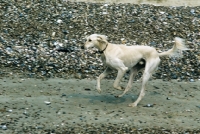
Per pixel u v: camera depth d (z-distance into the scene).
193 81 13.05
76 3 19.14
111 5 19.06
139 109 10.47
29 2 18.72
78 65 13.73
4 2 18.50
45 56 14.20
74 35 16.11
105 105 10.63
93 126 9.27
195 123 9.78
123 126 9.35
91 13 18.00
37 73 12.95
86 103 10.70
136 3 20.78
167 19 17.83
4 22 16.73
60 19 17.31
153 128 9.34
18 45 14.94
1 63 13.45
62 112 10.01
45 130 8.97
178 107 10.79
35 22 16.94
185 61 14.45
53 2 18.97
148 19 17.72
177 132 9.20
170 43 15.91
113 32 16.56
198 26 17.41
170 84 12.66
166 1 21.66
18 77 12.48
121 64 10.44
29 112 9.91
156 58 10.71
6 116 9.61
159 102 11.09
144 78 10.62
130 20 17.58
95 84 12.34
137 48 10.66
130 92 11.81
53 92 11.42
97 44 10.55
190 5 21.05
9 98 10.77
